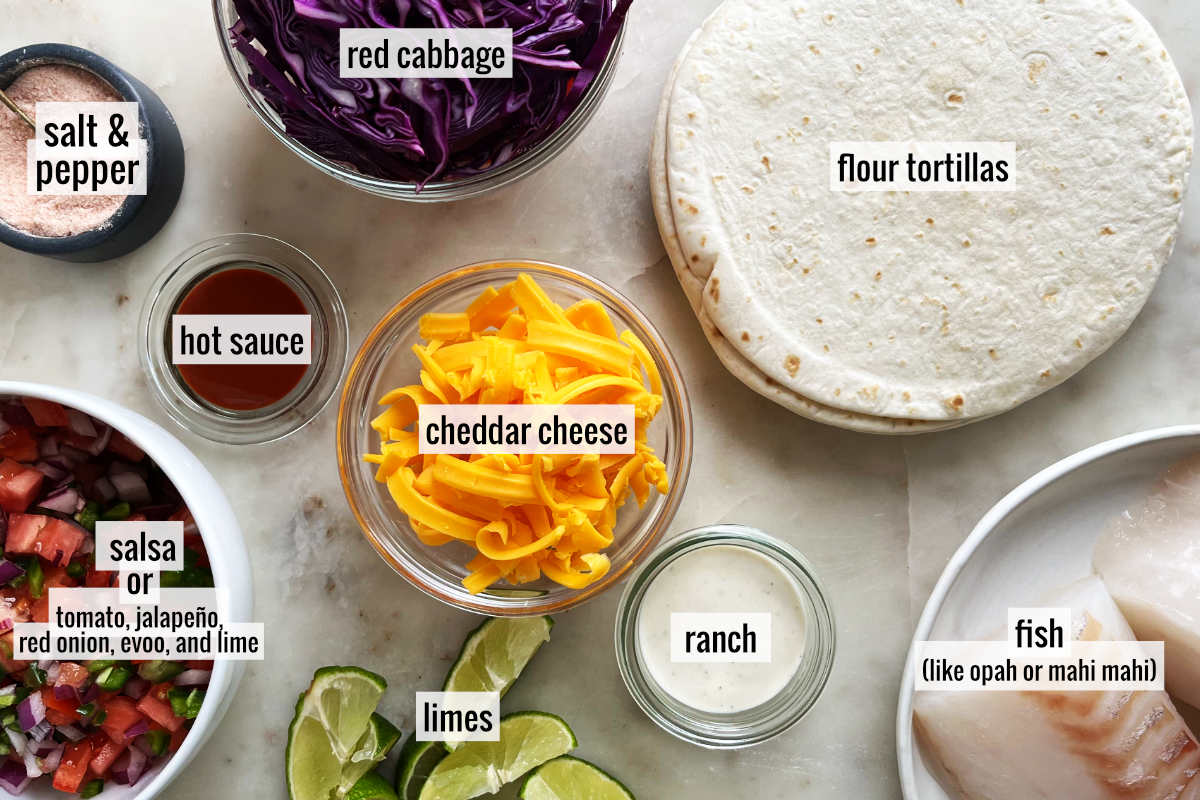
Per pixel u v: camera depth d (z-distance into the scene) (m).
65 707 0.53
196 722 0.52
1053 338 0.54
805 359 0.54
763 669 0.56
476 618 0.58
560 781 0.56
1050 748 0.53
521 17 0.51
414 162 0.52
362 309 0.58
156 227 0.57
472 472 0.50
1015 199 0.54
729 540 0.56
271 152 0.58
